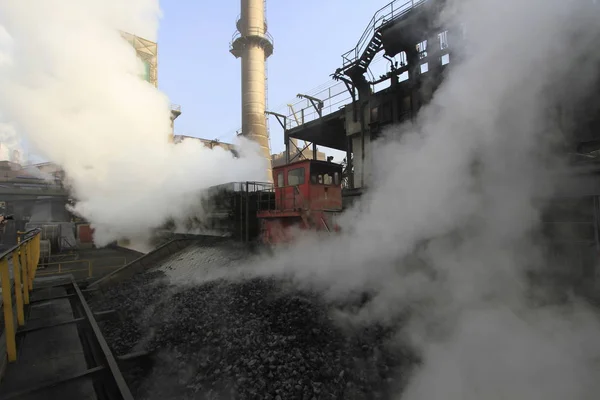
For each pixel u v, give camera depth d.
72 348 4.62
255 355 5.43
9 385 3.64
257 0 39.28
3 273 3.98
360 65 14.27
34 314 5.96
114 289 11.61
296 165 10.81
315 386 4.56
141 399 5.11
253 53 38.88
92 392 3.69
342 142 22.12
